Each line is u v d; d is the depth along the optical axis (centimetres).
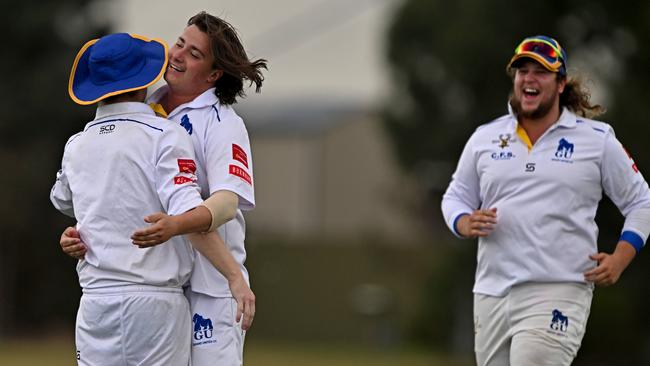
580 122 2459
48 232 11581
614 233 7156
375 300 12088
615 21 7894
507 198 2444
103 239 1914
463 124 9531
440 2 11000
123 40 1962
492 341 2475
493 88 8900
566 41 8312
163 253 1925
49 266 11669
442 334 10519
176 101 2056
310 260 12369
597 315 8175
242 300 1906
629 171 2438
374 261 12262
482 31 8600
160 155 1906
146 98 2055
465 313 10081
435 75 11306
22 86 11938
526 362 2370
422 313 10769
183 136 1930
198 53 2005
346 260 12350
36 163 11606
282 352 9762
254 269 12312
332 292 12344
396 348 11000
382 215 15575
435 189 11125
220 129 1991
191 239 1914
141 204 1908
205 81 2027
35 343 10469
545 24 8294
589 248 2422
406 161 11819
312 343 11988
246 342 11794
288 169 15838
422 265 12194
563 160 2422
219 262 1916
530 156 2438
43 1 12381
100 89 1938
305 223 15738
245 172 1972
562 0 8200
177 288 1952
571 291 2398
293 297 12381
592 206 2438
